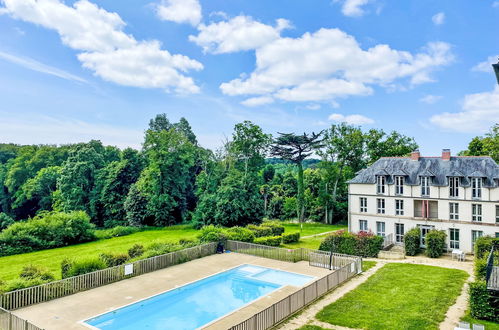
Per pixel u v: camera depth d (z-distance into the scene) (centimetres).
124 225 7006
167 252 3303
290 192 8425
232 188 6062
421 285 2586
